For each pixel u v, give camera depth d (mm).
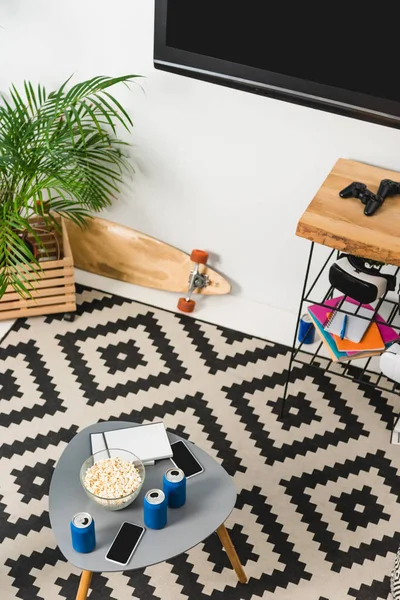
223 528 2633
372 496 3072
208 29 2828
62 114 3215
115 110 3377
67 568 2795
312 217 2775
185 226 3629
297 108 3088
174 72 2992
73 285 3482
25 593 2727
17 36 3303
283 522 2971
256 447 3193
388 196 2887
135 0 3051
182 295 3752
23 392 3307
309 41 2719
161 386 3373
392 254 2688
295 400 3361
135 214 3676
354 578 2838
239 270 3680
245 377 3434
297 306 3691
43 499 2975
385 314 3402
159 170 3492
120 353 3482
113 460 2527
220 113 3225
